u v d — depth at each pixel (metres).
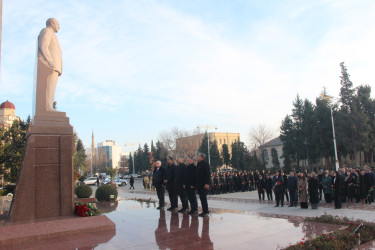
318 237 6.20
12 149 17.23
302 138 44.09
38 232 6.33
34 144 8.06
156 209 10.95
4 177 17.19
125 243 5.96
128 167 95.50
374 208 12.92
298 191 14.02
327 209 13.11
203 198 9.04
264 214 9.37
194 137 63.44
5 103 43.12
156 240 6.20
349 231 6.95
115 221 8.40
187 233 6.80
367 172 15.01
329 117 41.22
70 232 6.62
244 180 25.38
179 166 10.29
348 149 40.09
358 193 14.95
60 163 8.30
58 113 8.68
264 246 5.64
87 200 13.59
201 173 9.10
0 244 5.79
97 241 6.14
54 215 8.00
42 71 8.69
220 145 87.69
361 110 40.41
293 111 46.84
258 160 56.34
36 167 8.00
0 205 9.33
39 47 8.84
